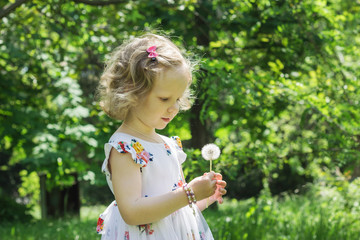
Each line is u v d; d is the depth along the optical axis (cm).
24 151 641
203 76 475
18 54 658
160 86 175
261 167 454
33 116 663
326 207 591
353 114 447
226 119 552
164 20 622
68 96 653
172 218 190
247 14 589
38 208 1341
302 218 520
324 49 511
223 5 584
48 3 577
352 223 471
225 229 444
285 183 1188
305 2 496
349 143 452
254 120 541
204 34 636
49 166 642
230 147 451
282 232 476
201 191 176
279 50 569
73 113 631
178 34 623
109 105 188
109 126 636
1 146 666
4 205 840
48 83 702
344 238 440
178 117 481
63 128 646
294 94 443
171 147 206
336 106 452
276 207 590
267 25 564
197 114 648
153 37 192
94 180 657
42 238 540
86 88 873
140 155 183
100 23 685
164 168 190
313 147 466
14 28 675
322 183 665
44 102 729
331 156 463
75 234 536
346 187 507
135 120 191
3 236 551
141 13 708
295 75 478
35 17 654
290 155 500
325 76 495
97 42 605
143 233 182
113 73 187
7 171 1520
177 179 198
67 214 855
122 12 687
